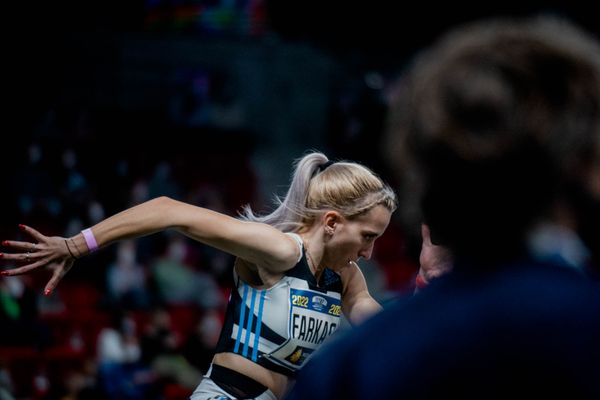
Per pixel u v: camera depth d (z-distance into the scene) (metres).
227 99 23.16
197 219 4.16
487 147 1.49
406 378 1.48
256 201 21.28
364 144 22.12
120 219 4.11
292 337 4.55
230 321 4.67
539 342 1.44
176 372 12.76
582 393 1.41
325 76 24.25
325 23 25.41
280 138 23.28
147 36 23.03
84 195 16.08
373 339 1.54
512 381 1.44
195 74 23.00
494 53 1.51
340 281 4.79
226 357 4.63
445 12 25.05
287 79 23.89
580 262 1.64
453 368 1.46
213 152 21.88
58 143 17.81
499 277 1.52
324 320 4.66
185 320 15.05
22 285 12.20
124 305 14.41
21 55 20.81
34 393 11.98
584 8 24.20
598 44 1.62
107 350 12.59
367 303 4.89
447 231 1.58
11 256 4.06
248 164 21.77
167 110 22.42
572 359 1.42
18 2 21.03
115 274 14.55
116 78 22.33
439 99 1.53
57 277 4.09
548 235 1.55
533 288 1.49
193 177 20.72
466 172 1.51
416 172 1.59
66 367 12.61
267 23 24.62
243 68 23.64
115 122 20.95
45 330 12.30
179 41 23.27
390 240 19.94
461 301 1.51
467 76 1.51
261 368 4.58
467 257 1.57
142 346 12.88
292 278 4.55
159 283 15.22
